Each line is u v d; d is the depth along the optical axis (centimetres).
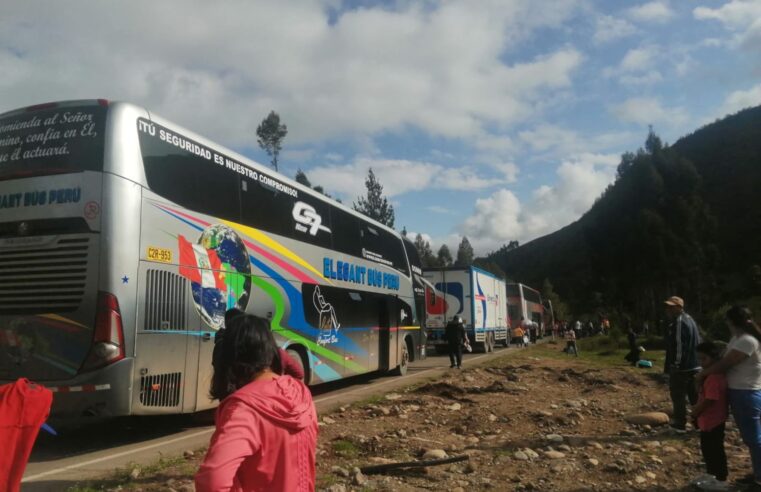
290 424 236
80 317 749
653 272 6706
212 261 914
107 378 735
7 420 298
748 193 12375
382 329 1634
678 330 897
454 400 1221
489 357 2712
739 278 8556
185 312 852
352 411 1070
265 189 1085
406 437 841
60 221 773
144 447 827
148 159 819
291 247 1152
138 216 788
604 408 1127
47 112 816
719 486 598
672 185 7294
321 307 1254
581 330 6112
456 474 646
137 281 776
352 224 1466
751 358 607
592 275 7962
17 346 765
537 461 707
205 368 883
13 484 297
